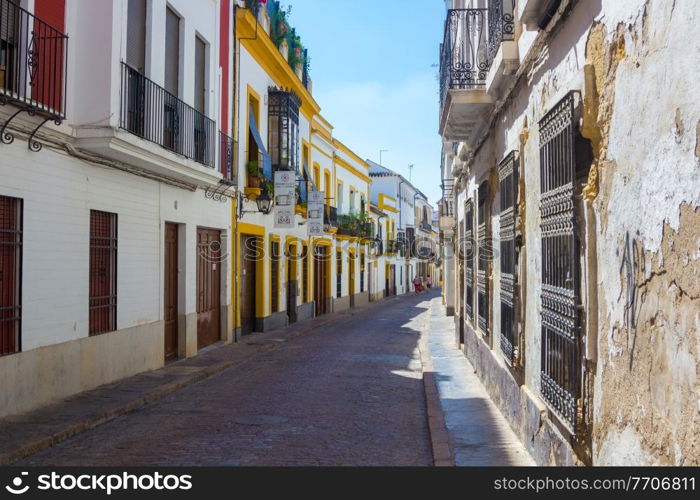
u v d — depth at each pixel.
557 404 5.09
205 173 13.02
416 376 12.40
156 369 12.05
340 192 33.09
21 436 6.97
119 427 7.95
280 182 18.67
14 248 7.95
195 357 13.91
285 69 21.17
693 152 2.77
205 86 14.22
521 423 6.82
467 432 7.52
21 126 7.90
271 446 7.09
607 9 3.95
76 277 9.27
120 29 9.53
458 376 11.74
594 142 4.27
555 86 5.30
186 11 12.91
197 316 14.78
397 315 29.31
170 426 8.02
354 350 16.23
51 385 8.67
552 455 5.35
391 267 50.66
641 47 3.38
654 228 3.21
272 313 21.27
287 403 9.55
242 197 17.45
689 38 2.80
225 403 9.52
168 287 13.14
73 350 9.21
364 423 8.31
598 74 4.15
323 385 11.16
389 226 49.78
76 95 9.20
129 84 10.37
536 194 5.96
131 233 11.09
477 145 10.95
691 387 2.77
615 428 3.77
